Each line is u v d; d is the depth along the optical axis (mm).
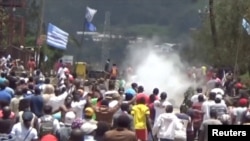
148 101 30766
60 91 28766
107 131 19562
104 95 30812
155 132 26672
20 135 21062
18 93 28281
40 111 26484
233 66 76000
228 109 30703
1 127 21125
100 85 37969
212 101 30953
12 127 21609
